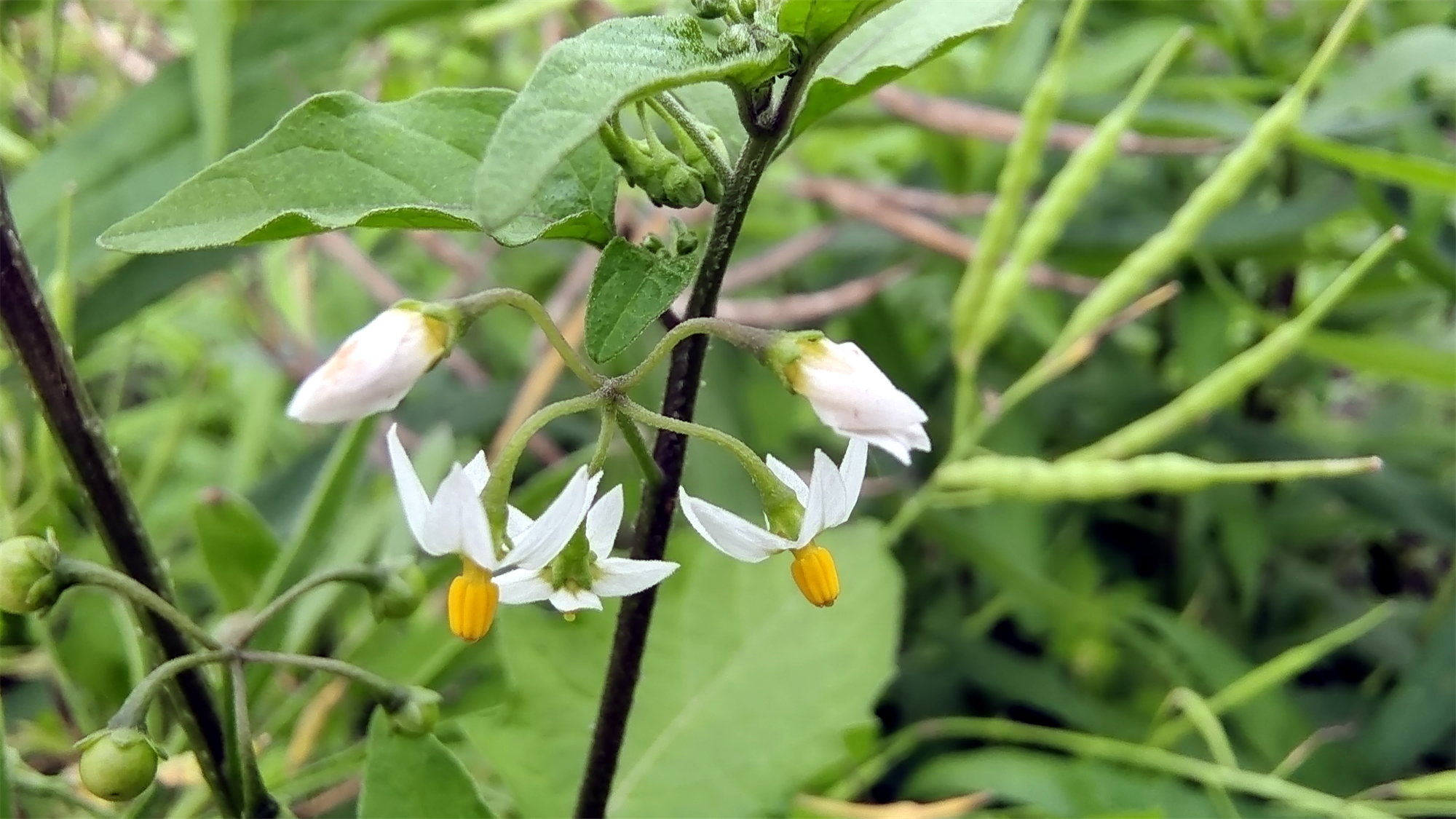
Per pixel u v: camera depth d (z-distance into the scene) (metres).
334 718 0.18
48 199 0.18
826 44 0.11
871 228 0.25
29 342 0.12
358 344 0.11
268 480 0.23
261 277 0.27
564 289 0.23
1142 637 0.20
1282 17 0.27
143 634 0.13
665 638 0.16
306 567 0.16
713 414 0.21
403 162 0.12
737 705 0.16
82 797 0.14
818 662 0.16
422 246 0.29
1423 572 0.27
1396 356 0.19
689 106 0.13
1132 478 0.16
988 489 0.17
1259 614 0.24
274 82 0.21
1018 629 0.24
